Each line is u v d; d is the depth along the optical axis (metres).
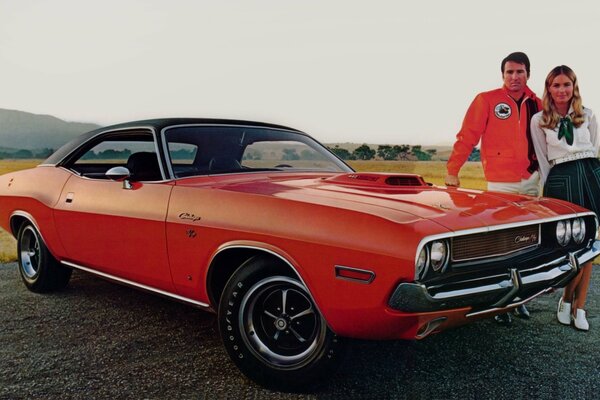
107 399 2.57
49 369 2.94
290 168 3.84
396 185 3.02
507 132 4.18
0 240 9.16
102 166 4.59
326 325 2.49
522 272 2.49
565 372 2.90
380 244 2.20
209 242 2.78
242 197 2.76
